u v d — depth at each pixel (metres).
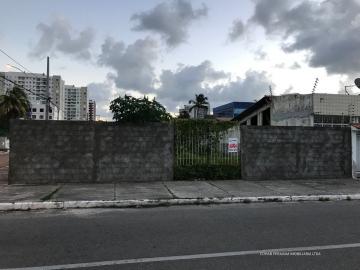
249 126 15.40
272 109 28.44
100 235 7.21
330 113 24.80
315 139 15.93
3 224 8.24
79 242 6.71
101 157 14.36
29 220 8.68
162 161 14.81
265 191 12.50
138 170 14.62
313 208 10.16
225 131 15.49
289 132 15.68
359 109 25.22
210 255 5.92
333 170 16.06
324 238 6.93
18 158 13.91
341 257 5.80
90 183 14.16
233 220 8.56
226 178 15.34
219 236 7.10
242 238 6.95
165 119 15.11
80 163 14.21
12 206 10.00
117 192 12.08
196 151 15.25
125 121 14.51
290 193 12.12
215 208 10.24
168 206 10.59
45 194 11.64
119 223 8.30
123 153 14.52
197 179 15.09
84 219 8.77
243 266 5.40
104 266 5.43
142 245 6.50
